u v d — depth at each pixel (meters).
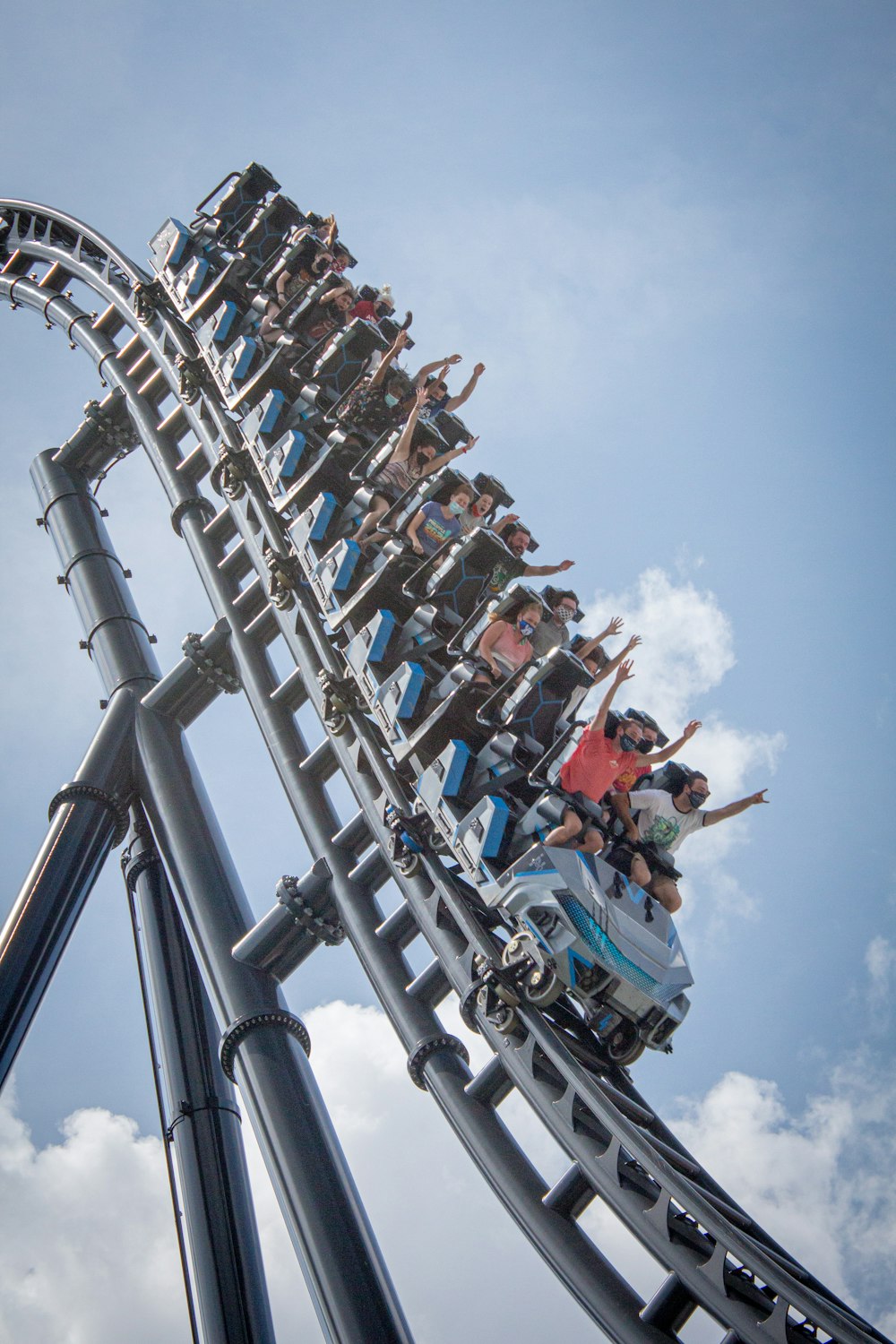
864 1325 12.88
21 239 35.78
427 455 20.00
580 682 15.30
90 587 26.30
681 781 16.08
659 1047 15.12
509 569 17.06
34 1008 20.25
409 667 16.62
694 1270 12.57
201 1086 19.59
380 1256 16.27
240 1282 17.41
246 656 22.12
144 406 27.86
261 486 22.48
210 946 19.33
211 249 28.72
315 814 19.72
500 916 16.36
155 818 21.73
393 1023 17.45
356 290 25.86
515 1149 15.55
